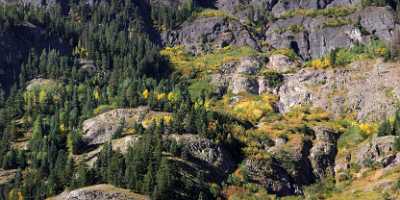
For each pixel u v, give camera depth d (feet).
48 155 519.60
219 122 573.74
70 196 457.27
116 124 576.20
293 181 540.93
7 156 533.55
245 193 503.61
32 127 594.24
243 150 552.41
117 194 455.22
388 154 548.31
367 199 487.20
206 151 529.04
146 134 520.83
